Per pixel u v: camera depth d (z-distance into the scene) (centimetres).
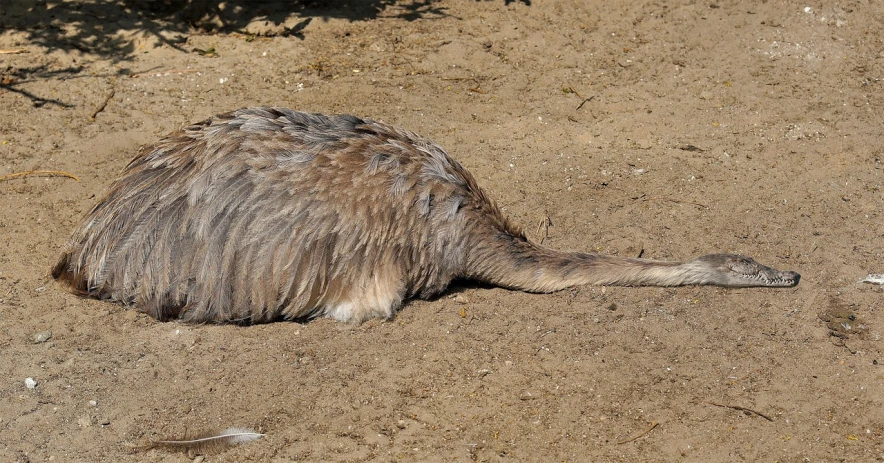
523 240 566
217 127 551
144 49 643
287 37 653
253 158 545
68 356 541
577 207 588
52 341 545
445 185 555
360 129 555
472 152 605
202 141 549
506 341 548
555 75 641
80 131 608
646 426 530
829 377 541
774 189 595
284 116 554
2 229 574
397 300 552
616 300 559
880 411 534
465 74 641
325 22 661
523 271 561
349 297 550
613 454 525
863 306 559
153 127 610
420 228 551
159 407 532
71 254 556
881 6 673
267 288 545
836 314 556
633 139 614
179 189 546
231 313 547
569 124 620
